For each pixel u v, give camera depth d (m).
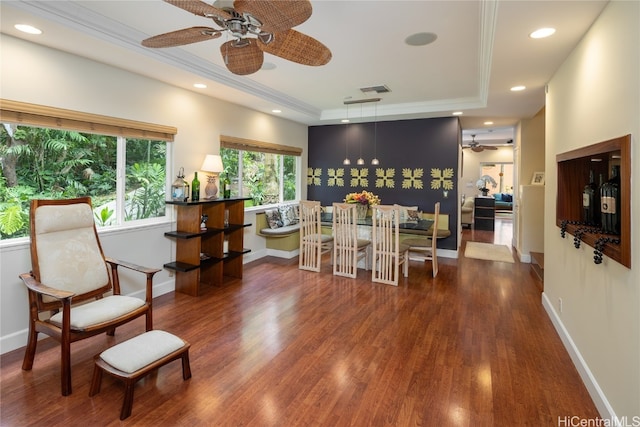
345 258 4.89
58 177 3.17
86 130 3.23
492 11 2.36
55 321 2.30
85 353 2.72
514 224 6.99
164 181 4.18
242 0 1.47
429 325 3.27
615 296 1.91
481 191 12.81
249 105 5.23
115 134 3.49
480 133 9.05
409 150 6.39
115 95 3.46
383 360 2.63
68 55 3.05
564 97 3.02
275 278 4.78
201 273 4.57
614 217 2.09
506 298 4.01
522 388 2.29
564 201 3.01
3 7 2.25
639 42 1.64
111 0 2.49
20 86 2.74
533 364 2.59
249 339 2.96
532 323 3.32
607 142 1.98
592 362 2.24
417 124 6.31
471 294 4.14
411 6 2.48
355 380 2.37
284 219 6.12
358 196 5.45
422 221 5.41
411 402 2.14
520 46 2.71
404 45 3.21
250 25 1.80
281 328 3.18
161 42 2.08
